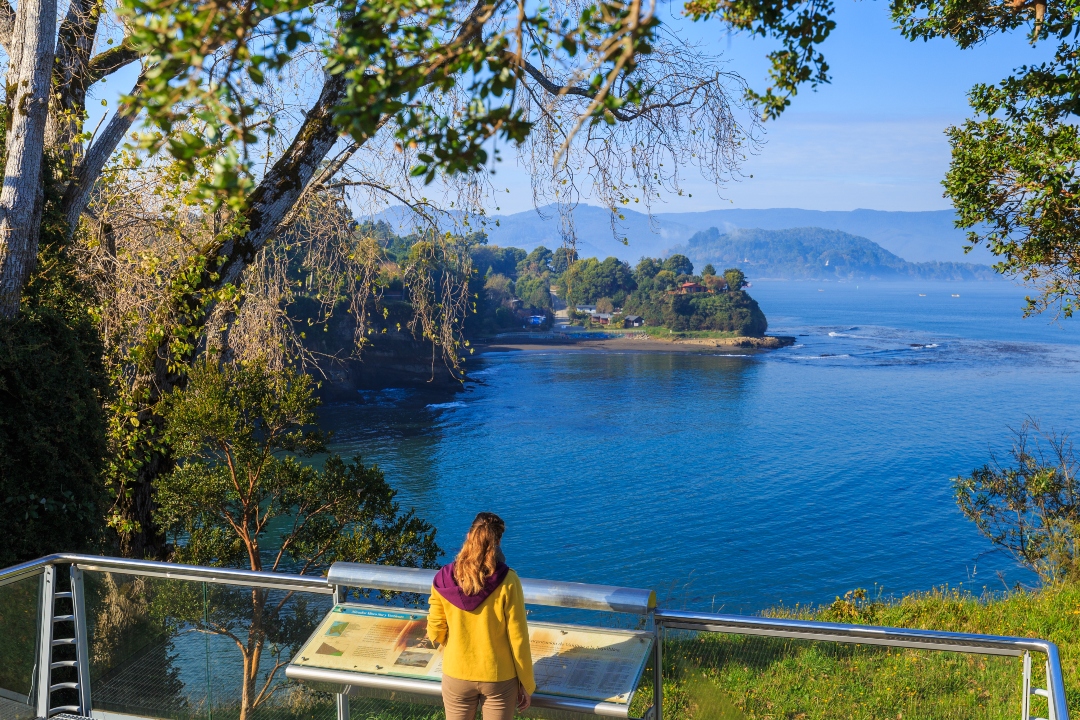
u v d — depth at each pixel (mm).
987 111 10109
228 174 2150
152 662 4258
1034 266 10695
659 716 3689
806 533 51188
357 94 2277
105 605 4332
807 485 63812
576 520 54312
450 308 11422
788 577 43562
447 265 11344
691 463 71875
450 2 2297
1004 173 9984
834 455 74812
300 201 10227
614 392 115000
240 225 8609
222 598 4188
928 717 3426
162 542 10234
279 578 4047
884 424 90250
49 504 6105
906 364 149000
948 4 9508
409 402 100312
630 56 2143
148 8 2125
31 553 6047
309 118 8766
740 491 61969
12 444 6004
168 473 10031
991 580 41688
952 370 139500
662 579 43500
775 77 4062
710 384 123938
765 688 3590
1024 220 10219
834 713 3490
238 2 2498
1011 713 3326
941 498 59125
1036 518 14398
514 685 3529
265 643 4145
